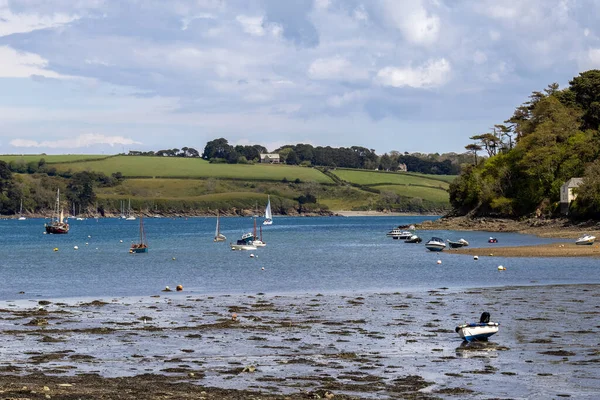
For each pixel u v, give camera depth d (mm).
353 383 31984
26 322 48281
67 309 54875
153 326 46594
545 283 69250
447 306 54688
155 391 29531
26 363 35625
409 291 64875
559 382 32281
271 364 35812
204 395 29000
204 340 41906
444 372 34156
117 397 28156
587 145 194250
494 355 37750
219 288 69938
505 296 59625
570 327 45000
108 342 41375
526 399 29719
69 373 33500
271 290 67688
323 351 38875
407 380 32500
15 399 26953
